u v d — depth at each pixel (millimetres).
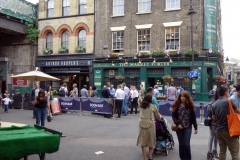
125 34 20656
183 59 18281
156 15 19703
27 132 5375
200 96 17828
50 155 6992
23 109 18422
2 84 24875
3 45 25125
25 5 23156
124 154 7125
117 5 21219
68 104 15531
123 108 15164
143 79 19672
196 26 18422
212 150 7086
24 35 24156
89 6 21984
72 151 7395
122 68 20469
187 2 18766
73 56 22328
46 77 12945
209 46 18234
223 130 5203
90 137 9180
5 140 4523
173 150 7613
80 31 22641
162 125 7242
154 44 19703
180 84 18812
